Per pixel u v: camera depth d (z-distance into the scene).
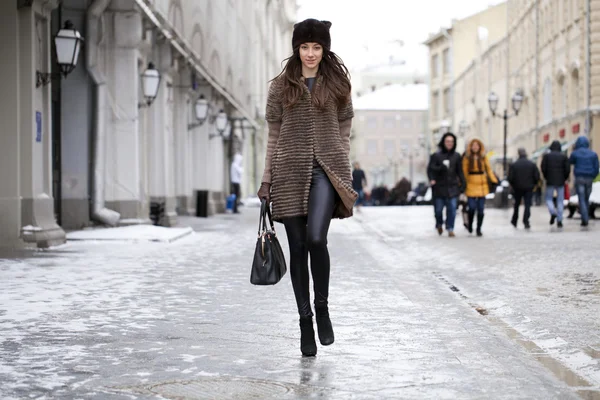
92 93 29.39
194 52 40.81
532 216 44.78
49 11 22.50
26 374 7.91
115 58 30.22
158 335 9.91
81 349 9.08
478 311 11.88
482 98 111.81
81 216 29.06
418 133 180.12
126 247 22.66
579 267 17.42
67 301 12.54
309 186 8.45
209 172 52.16
